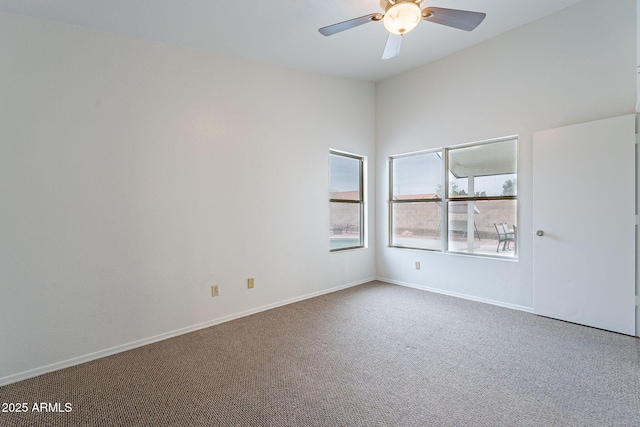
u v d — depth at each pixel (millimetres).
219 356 2467
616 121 2672
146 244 2752
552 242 3059
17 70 2189
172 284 2895
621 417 1689
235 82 3297
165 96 2846
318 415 1751
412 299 3822
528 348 2498
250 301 3420
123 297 2637
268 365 2311
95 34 2502
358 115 4484
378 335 2803
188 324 2988
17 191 2193
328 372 2201
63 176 2361
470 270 3744
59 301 2357
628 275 2652
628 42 2648
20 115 2199
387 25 2281
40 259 2281
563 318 3018
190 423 1702
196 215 3035
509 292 3420
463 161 3822
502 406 1801
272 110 3586
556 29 3010
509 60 3326
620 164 2664
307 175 3924
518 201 3318
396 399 1883
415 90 4180
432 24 3074
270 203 3576
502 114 3400
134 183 2682
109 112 2555
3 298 2158
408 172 4410
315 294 4027
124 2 2246
